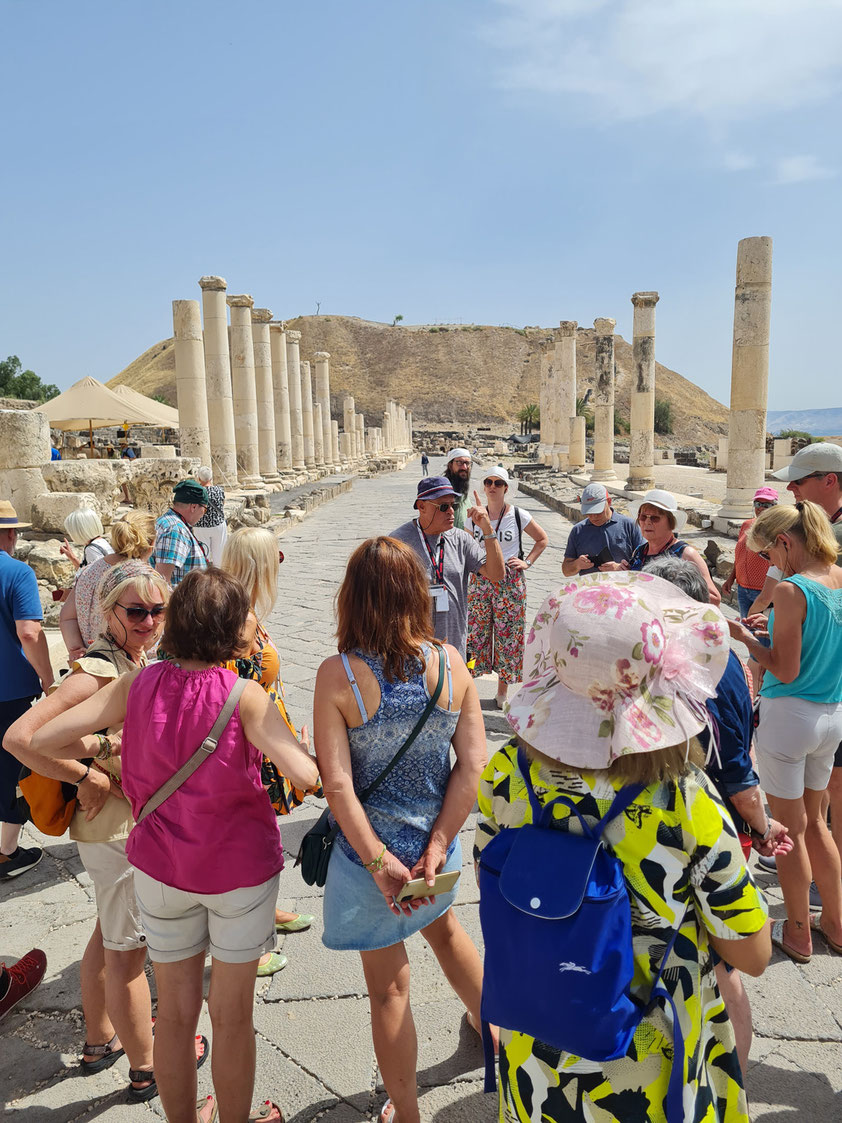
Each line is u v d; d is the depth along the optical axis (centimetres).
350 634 223
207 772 215
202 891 217
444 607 416
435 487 406
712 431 13012
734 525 1357
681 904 158
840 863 323
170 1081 226
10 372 6100
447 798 232
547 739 162
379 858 214
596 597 166
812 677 302
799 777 308
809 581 300
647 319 2094
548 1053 161
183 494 528
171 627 225
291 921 355
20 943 346
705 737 223
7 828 398
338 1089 262
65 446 2942
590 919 149
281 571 1279
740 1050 230
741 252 1385
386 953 229
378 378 12888
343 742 219
